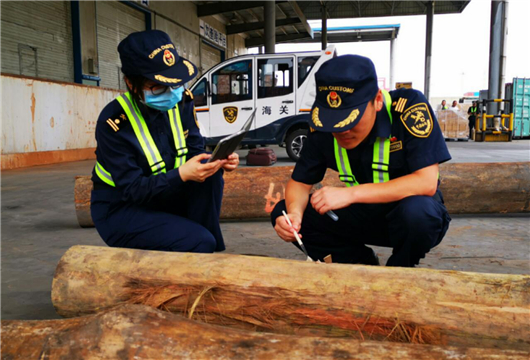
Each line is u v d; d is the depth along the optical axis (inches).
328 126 58.3
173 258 54.6
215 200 75.6
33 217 160.1
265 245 119.1
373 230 76.8
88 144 442.9
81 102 430.0
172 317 42.9
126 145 66.7
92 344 41.4
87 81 490.6
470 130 683.4
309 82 329.7
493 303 44.4
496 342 43.4
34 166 355.9
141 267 54.1
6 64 387.5
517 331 43.0
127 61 62.5
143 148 67.6
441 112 667.4
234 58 334.3
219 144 59.1
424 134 64.5
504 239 121.9
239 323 50.9
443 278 46.9
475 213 152.9
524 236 125.3
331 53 326.3
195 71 65.6
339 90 58.6
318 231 79.4
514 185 145.5
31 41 415.5
